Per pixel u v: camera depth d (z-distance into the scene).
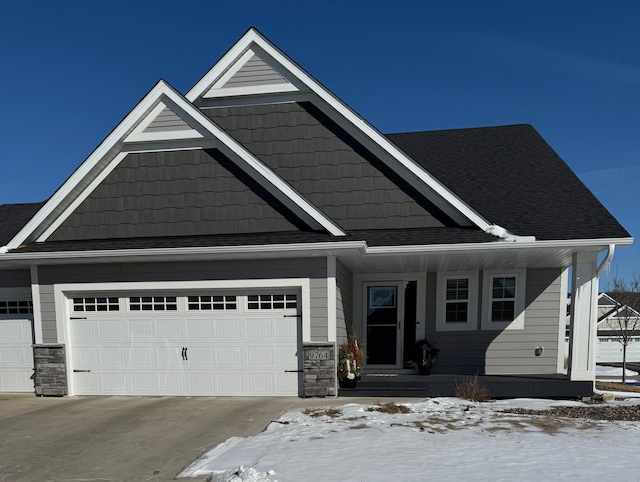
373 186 9.05
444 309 10.19
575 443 5.33
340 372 8.28
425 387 8.25
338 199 9.14
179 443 5.70
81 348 8.83
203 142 8.94
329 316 8.14
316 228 8.45
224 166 8.88
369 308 10.42
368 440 5.45
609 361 30.94
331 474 4.34
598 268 7.78
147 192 9.04
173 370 8.59
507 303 10.04
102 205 9.12
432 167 11.30
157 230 8.98
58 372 8.75
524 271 9.95
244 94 9.51
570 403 7.76
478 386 8.22
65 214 9.16
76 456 5.33
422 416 6.71
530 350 9.95
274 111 9.47
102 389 8.74
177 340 8.60
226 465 4.73
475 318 10.09
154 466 4.95
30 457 5.33
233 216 8.80
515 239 7.62
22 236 8.91
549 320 9.91
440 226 8.77
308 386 8.16
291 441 5.48
